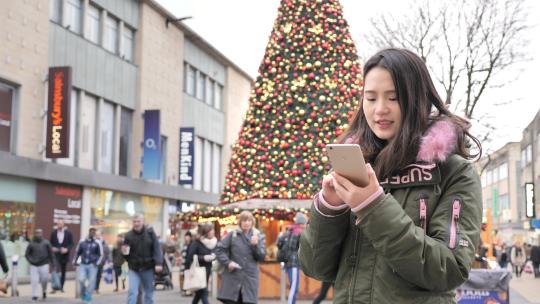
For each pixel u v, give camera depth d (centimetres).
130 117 3000
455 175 195
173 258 2945
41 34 2288
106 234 2731
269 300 1473
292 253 1146
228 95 4297
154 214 3225
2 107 2128
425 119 200
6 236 2089
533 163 5169
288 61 1591
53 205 2355
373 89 204
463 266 184
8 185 2116
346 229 204
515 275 3338
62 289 1822
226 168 4256
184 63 3647
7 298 1595
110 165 2812
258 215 1540
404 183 196
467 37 2395
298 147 1557
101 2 2742
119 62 2873
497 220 8200
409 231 178
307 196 1534
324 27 1600
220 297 945
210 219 1669
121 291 1922
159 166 2966
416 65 204
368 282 195
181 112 3500
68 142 2244
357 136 220
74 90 2547
